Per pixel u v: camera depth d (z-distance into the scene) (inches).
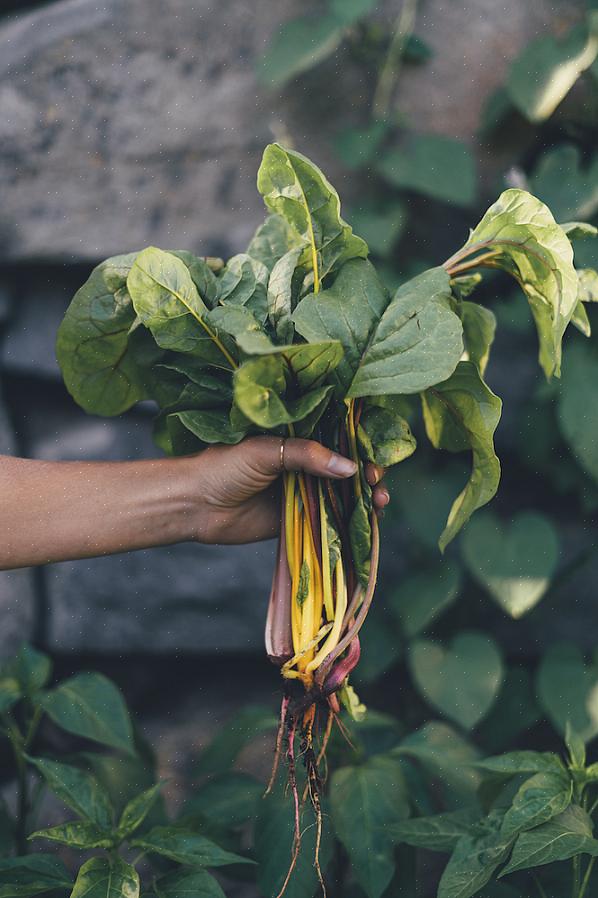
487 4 76.1
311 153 76.9
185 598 79.8
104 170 76.3
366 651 75.2
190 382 50.8
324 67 76.6
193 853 51.0
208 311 46.2
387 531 77.7
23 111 75.1
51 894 53.7
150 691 82.4
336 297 44.7
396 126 76.8
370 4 73.4
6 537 48.7
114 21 75.0
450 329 42.8
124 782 70.7
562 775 51.4
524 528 73.6
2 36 76.4
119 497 49.0
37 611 79.4
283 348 40.3
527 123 76.7
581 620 79.4
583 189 73.6
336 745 64.1
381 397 48.3
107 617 79.8
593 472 73.0
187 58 75.7
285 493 47.1
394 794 59.0
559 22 75.9
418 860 73.1
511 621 79.3
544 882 59.1
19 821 66.5
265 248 52.8
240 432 46.7
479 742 77.6
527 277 48.2
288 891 56.9
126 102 75.8
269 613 48.3
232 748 66.0
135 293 43.9
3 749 80.3
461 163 75.6
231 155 76.8
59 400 80.9
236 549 79.7
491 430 46.3
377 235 75.0
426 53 76.2
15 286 78.4
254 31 75.4
